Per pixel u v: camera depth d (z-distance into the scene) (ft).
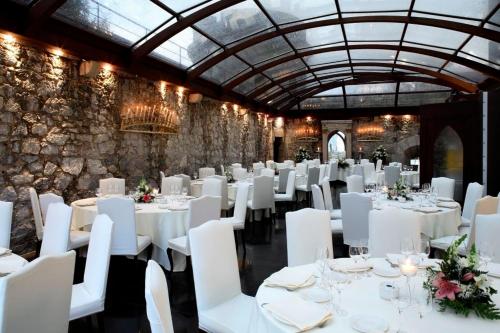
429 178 25.32
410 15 24.68
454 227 14.29
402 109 53.26
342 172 50.29
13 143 16.15
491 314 5.40
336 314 5.65
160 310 4.75
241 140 41.81
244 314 7.86
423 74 42.22
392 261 7.79
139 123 23.59
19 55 16.34
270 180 22.89
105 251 8.67
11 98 16.01
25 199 16.65
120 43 20.94
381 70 43.32
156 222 14.33
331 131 56.34
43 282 5.83
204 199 13.73
